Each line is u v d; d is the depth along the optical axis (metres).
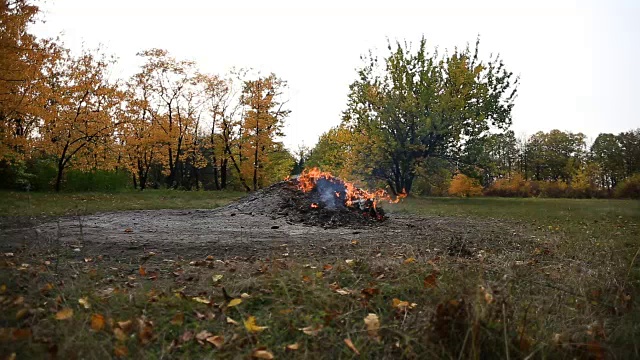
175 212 13.69
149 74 34.50
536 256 6.80
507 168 66.94
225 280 4.87
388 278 4.95
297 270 4.97
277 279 4.62
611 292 4.59
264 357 3.15
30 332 3.24
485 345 3.17
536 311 3.88
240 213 13.00
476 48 30.42
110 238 8.01
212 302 4.11
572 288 4.70
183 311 3.91
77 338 3.25
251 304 4.16
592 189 39.59
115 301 4.00
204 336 3.45
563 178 63.84
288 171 46.44
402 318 3.84
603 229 10.81
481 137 29.84
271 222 11.41
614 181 55.88
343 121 32.47
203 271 5.38
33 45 19.67
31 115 23.59
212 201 20.55
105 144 28.94
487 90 29.81
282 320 3.76
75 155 28.58
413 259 5.60
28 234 8.16
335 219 11.56
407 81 30.59
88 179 27.19
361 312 4.00
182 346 3.35
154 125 34.19
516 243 8.30
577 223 12.61
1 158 22.34
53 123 25.06
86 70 26.48
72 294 4.18
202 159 41.53
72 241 7.49
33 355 3.03
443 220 13.48
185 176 50.47
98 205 16.36
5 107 20.69
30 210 12.73
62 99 24.27
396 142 29.53
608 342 3.44
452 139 29.77
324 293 4.25
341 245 7.80
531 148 66.88
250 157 36.16
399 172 32.00
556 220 13.63
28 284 4.41
